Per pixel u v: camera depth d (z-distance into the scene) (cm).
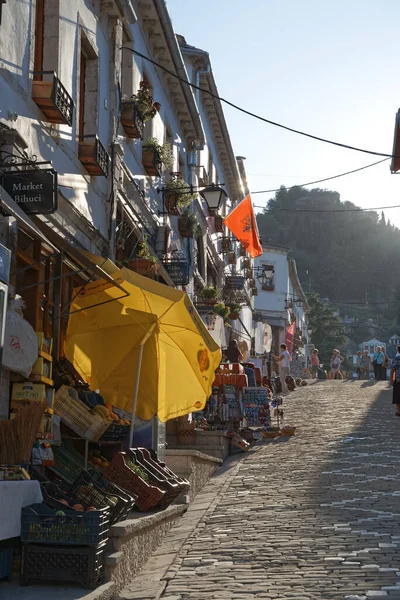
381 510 1078
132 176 1695
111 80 1513
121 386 1228
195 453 1359
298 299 7306
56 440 1005
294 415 2427
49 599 698
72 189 1263
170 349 1246
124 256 1667
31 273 1062
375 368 4247
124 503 864
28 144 1056
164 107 2148
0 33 961
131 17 1567
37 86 1079
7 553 753
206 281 2983
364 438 1848
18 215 757
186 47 2767
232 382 1955
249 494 1292
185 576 835
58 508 785
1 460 828
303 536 958
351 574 789
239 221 2995
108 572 779
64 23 1216
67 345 1159
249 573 821
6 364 866
